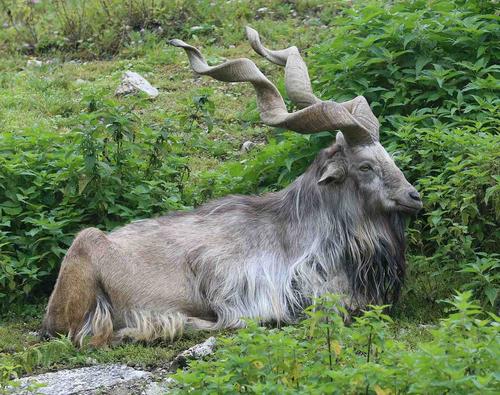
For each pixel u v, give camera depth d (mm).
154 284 16297
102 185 18953
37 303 18219
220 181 20391
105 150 19391
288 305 16344
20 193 19125
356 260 16438
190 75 29703
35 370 15281
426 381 10695
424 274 17531
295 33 31188
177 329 16078
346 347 12836
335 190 16516
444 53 21453
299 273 16406
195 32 32344
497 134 19484
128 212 18828
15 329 17172
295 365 11906
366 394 11289
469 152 18125
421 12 21609
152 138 20109
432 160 18484
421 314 16547
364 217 16438
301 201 16766
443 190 17562
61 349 15562
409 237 17922
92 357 15523
